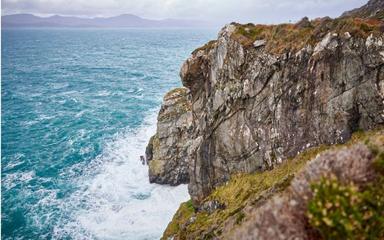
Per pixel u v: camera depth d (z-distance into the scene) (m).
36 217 36.06
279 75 20.70
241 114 22.88
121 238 32.22
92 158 50.75
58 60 185.75
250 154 22.27
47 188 42.16
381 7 27.38
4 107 81.81
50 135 61.91
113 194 39.91
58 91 101.25
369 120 17.48
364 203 6.19
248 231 6.39
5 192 41.09
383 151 7.18
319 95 19.06
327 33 18.94
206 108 25.45
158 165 40.84
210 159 25.17
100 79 121.38
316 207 6.02
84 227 34.19
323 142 18.77
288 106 20.30
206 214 22.61
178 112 40.84
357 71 17.80
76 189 41.53
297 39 20.38
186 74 26.22
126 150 53.22
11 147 56.06
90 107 81.12
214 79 24.64
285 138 20.38
